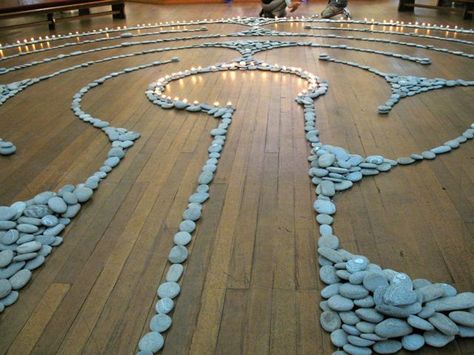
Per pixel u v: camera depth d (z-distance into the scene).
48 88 3.80
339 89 3.49
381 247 1.75
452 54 4.32
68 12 7.56
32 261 1.73
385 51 4.51
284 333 1.41
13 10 5.65
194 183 2.25
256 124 2.90
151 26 6.14
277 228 1.88
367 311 1.42
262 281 1.61
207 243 1.81
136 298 1.56
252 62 4.21
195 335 1.41
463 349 1.32
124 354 1.36
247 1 7.97
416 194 2.08
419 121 2.87
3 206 2.07
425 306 1.42
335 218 1.93
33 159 2.57
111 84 3.83
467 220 1.88
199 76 3.93
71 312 1.51
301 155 2.48
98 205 2.09
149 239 1.85
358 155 2.42
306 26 5.76
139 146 2.67
